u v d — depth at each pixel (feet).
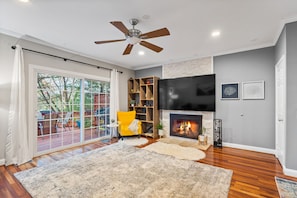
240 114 12.48
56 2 6.48
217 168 8.77
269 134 11.32
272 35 9.79
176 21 8.07
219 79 13.47
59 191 6.60
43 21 8.11
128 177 7.73
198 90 14.34
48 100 11.68
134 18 7.78
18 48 9.68
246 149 12.20
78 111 13.76
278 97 10.37
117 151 11.70
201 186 6.95
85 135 14.14
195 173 8.16
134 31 7.54
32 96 10.59
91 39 10.49
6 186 7.03
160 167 8.87
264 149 11.51
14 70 9.59
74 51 12.94
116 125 14.94
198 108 14.30
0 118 9.23
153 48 9.00
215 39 10.44
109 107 16.62
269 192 6.56
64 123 12.68
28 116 10.37
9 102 9.52
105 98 16.30
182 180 7.45
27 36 10.02
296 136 7.81
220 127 13.30
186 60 15.43
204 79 14.03
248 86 12.12
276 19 7.85
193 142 14.35
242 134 12.40
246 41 10.81
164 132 16.85
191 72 15.11
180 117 15.78
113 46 11.83
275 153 10.94
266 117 11.43
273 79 11.16
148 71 18.45
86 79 14.40
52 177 7.75
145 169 8.61
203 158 10.34
